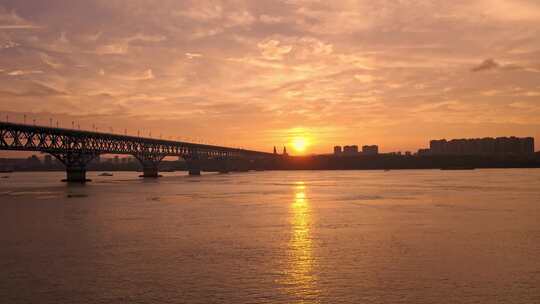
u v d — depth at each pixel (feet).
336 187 391.45
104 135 506.07
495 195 287.69
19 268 97.76
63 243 123.95
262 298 78.84
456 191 327.47
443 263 101.45
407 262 102.37
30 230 145.79
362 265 99.91
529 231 142.82
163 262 102.78
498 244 122.01
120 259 105.60
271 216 181.98
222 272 94.63
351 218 175.63
